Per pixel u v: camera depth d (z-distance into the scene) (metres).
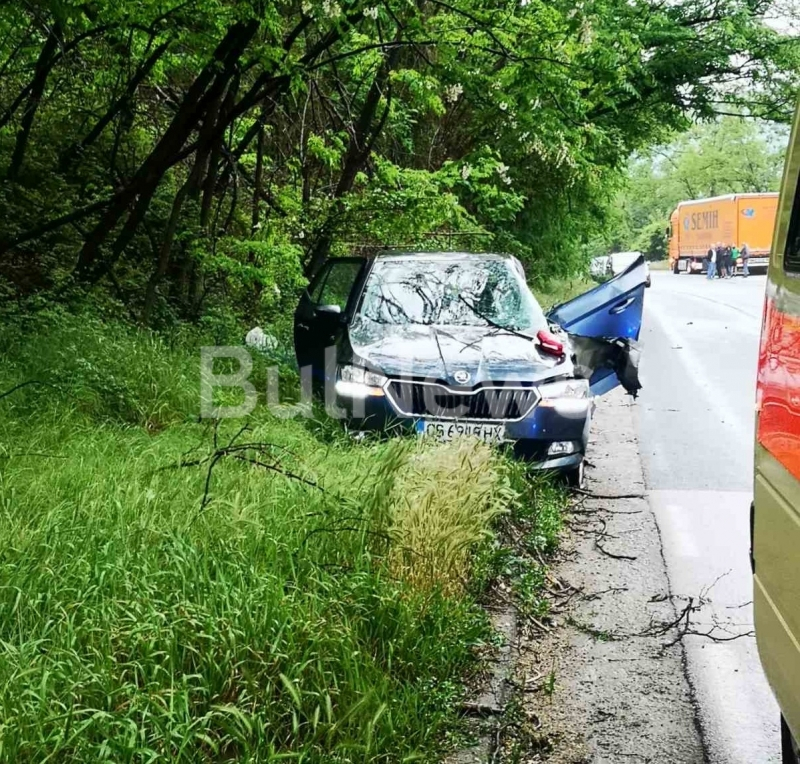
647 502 6.89
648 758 3.59
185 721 2.90
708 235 51.84
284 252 10.54
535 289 23.39
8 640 3.41
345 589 3.96
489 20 10.27
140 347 8.30
